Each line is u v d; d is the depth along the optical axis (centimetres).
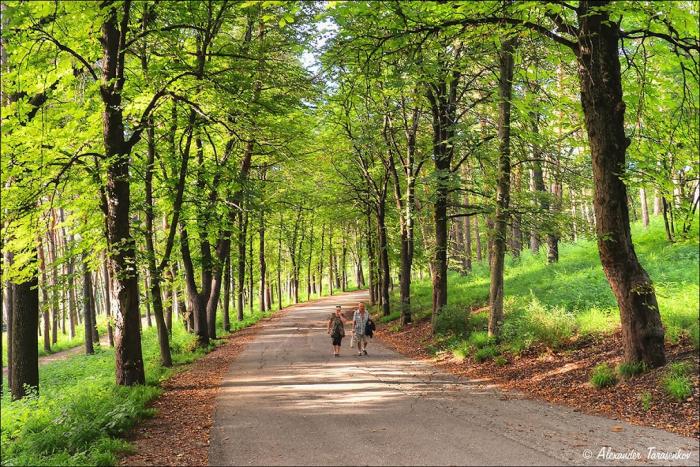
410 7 808
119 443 707
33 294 1279
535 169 1522
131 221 1447
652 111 1008
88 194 1270
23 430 821
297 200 2817
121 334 1153
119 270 1145
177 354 1845
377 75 1007
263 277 4188
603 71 882
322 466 594
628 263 880
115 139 1130
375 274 3547
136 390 1040
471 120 1645
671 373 785
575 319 1259
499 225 1425
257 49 1418
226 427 810
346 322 2970
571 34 914
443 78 1352
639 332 862
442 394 994
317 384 1155
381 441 684
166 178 1566
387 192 2898
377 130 1967
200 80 1245
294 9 805
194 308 2003
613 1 800
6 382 2095
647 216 2425
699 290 1170
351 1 786
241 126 1388
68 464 615
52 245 2005
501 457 595
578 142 1179
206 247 2002
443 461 589
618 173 878
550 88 1320
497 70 1490
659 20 829
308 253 5391
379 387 1091
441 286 1794
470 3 790
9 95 1080
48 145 1077
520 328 1309
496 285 1402
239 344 2127
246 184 1672
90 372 1792
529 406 855
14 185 1054
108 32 1112
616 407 779
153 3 1159
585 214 3866
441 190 1680
